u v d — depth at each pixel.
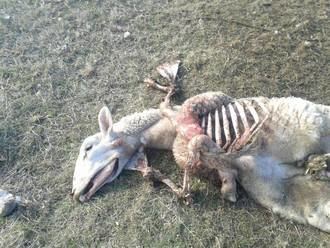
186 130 1.07
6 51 1.47
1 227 1.09
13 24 1.54
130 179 1.15
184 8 1.56
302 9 1.52
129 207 1.10
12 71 1.41
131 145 1.16
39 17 1.56
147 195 1.12
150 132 1.16
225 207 1.08
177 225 1.06
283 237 1.03
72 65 1.42
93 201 1.12
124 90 1.35
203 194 1.11
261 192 1.06
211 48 1.43
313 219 1.02
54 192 1.15
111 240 1.05
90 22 1.53
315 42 1.42
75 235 1.07
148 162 1.18
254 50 1.41
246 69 1.36
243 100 1.15
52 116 1.30
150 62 1.41
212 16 1.52
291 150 1.05
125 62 1.42
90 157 1.12
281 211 1.05
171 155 1.18
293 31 1.45
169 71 1.35
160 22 1.52
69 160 1.21
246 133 1.06
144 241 1.04
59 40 1.49
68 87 1.37
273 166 1.06
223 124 1.09
